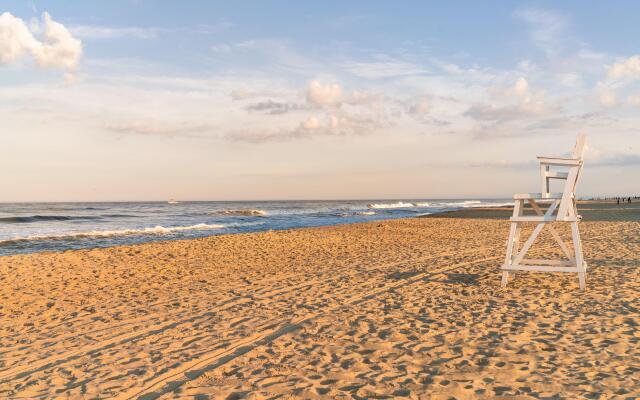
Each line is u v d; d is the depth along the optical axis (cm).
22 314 659
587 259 1027
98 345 504
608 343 459
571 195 727
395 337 501
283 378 394
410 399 347
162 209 7031
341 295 721
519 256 753
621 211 3719
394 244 1491
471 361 423
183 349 481
